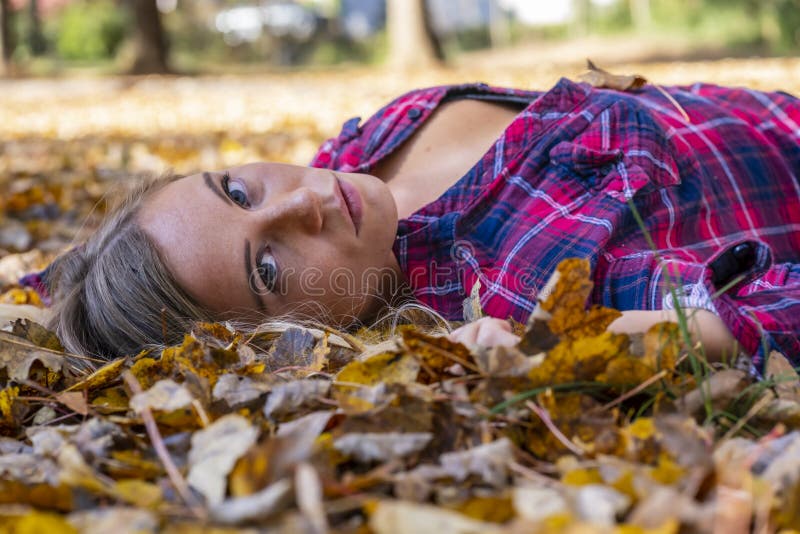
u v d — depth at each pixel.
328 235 2.19
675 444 1.34
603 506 1.18
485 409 1.53
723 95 2.86
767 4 24.09
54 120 10.59
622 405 1.67
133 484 1.34
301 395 1.63
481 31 33.69
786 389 1.72
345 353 2.03
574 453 1.48
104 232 2.42
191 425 1.64
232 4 33.84
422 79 15.80
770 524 1.23
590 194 2.29
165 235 2.21
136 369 1.91
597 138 2.37
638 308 1.97
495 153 2.46
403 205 2.54
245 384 1.73
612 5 32.56
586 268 1.58
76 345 2.29
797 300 1.91
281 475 1.29
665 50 24.19
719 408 1.61
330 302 2.21
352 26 37.31
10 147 7.91
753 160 2.61
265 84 16.47
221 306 2.18
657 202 2.30
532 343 1.63
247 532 1.14
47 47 32.31
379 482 1.34
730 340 1.81
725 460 1.34
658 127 2.44
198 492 1.36
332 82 16.28
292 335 2.00
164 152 6.94
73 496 1.34
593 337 1.55
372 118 2.92
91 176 5.89
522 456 1.46
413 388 1.58
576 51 25.81
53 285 2.63
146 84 17.67
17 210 4.68
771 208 2.58
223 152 6.84
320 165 2.89
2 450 1.66
